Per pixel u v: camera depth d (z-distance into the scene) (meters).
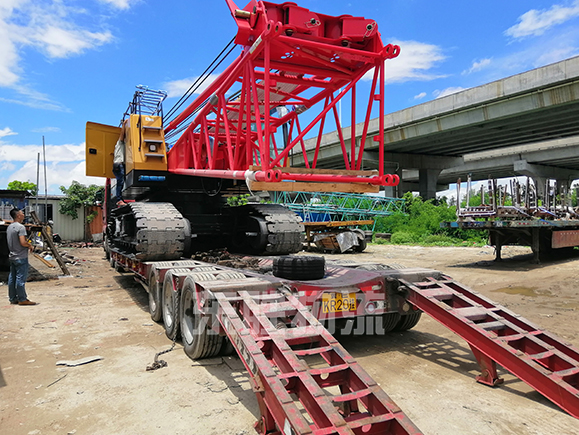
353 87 4.68
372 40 4.27
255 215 7.88
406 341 5.02
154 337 5.11
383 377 3.87
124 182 8.25
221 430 2.89
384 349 4.71
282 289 4.07
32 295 7.96
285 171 4.07
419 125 28.45
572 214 14.38
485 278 9.84
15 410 3.20
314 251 18.98
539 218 12.78
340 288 4.32
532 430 2.90
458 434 2.84
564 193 14.63
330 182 4.30
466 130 27.69
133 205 6.94
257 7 3.92
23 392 3.52
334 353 3.16
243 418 3.06
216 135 5.62
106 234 13.16
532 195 12.89
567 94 20.81
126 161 7.73
